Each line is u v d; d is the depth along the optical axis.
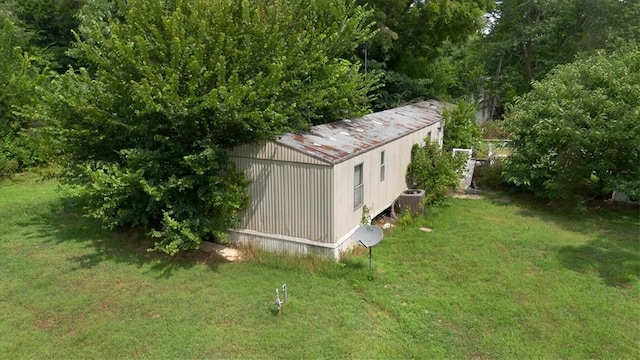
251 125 9.31
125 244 10.65
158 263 9.54
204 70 9.34
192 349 6.55
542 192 14.20
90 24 12.48
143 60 8.95
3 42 18.59
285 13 10.97
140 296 8.13
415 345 6.64
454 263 9.48
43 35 28.28
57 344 6.72
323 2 12.71
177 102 8.59
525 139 14.38
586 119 12.70
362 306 7.73
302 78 11.38
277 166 9.58
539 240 10.81
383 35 24.48
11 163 18.08
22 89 18.08
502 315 7.42
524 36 35.62
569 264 9.45
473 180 16.55
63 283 8.69
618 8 29.77
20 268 9.37
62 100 9.71
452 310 7.58
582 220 12.45
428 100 24.03
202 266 9.38
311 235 9.51
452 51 43.91
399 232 11.35
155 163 9.35
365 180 10.80
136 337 6.86
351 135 11.69
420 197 12.72
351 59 23.55
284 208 9.67
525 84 35.25
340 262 9.30
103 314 7.54
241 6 10.28
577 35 32.22
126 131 9.84
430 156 14.58
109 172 9.27
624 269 9.21
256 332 6.96
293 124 10.84
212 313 7.52
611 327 7.11
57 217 12.85
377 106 24.83
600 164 13.04
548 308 7.65
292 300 7.90
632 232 11.47
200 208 9.85
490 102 45.00
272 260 9.44
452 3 24.97
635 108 12.23
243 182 9.89
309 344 6.64
